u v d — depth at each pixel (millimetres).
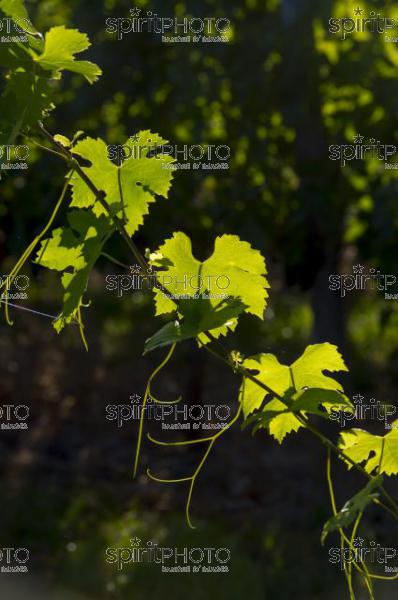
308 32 6234
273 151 6457
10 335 9945
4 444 8898
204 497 7551
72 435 9062
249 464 8047
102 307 9930
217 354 1045
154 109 6680
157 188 1023
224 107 6559
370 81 6156
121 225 989
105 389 9711
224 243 984
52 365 9930
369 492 948
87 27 6656
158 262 984
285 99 6254
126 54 6660
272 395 1047
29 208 5867
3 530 6715
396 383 9344
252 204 6332
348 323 9977
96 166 1013
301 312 10469
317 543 6012
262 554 6129
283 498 7281
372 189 6031
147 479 7875
